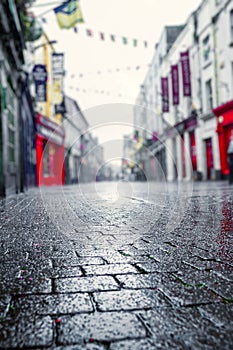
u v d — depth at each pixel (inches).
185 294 60.5
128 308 54.6
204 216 169.3
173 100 988.6
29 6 513.7
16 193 442.0
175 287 64.5
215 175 836.0
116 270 77.3
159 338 44.3
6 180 398.9
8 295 61.7
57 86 976.3
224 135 792.9
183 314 51.8
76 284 67.6
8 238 118.0
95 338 44.6
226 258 86.3
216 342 43.0
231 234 120.5
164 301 57.3
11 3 399.2
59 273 75.6
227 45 757.3
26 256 92.0
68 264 83.3
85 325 48.6
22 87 565.0
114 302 57.3
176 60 1086.4
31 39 606.2
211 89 874.1
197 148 950.4
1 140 387.2
